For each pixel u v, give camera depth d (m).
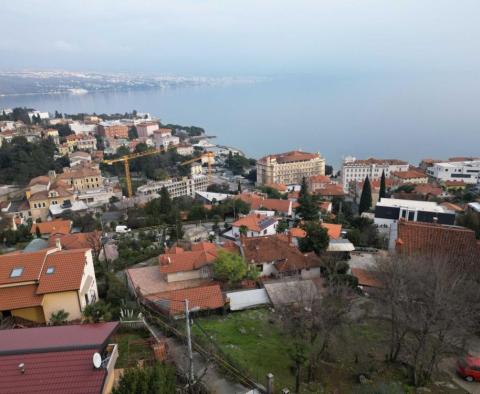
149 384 18.81
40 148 158.38
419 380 27.59
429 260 36.06
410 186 141.75
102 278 46.22
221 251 48.12
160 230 76.50
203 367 26.55
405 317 29.39
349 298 33.47
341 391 26.53
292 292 37.78
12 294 33.31
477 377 28.22
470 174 162.38
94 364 18.17
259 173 188.38
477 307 30.59
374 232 66.94
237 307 40.06
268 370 27.97
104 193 131.00
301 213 86.62
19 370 18.23
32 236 80.75
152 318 34.16
